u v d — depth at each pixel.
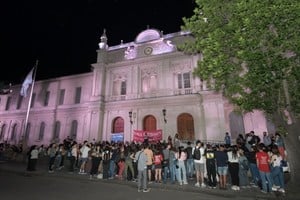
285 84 11.30
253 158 12.24
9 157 26.20
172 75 27.73
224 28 11.42
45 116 34.66
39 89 37.03
